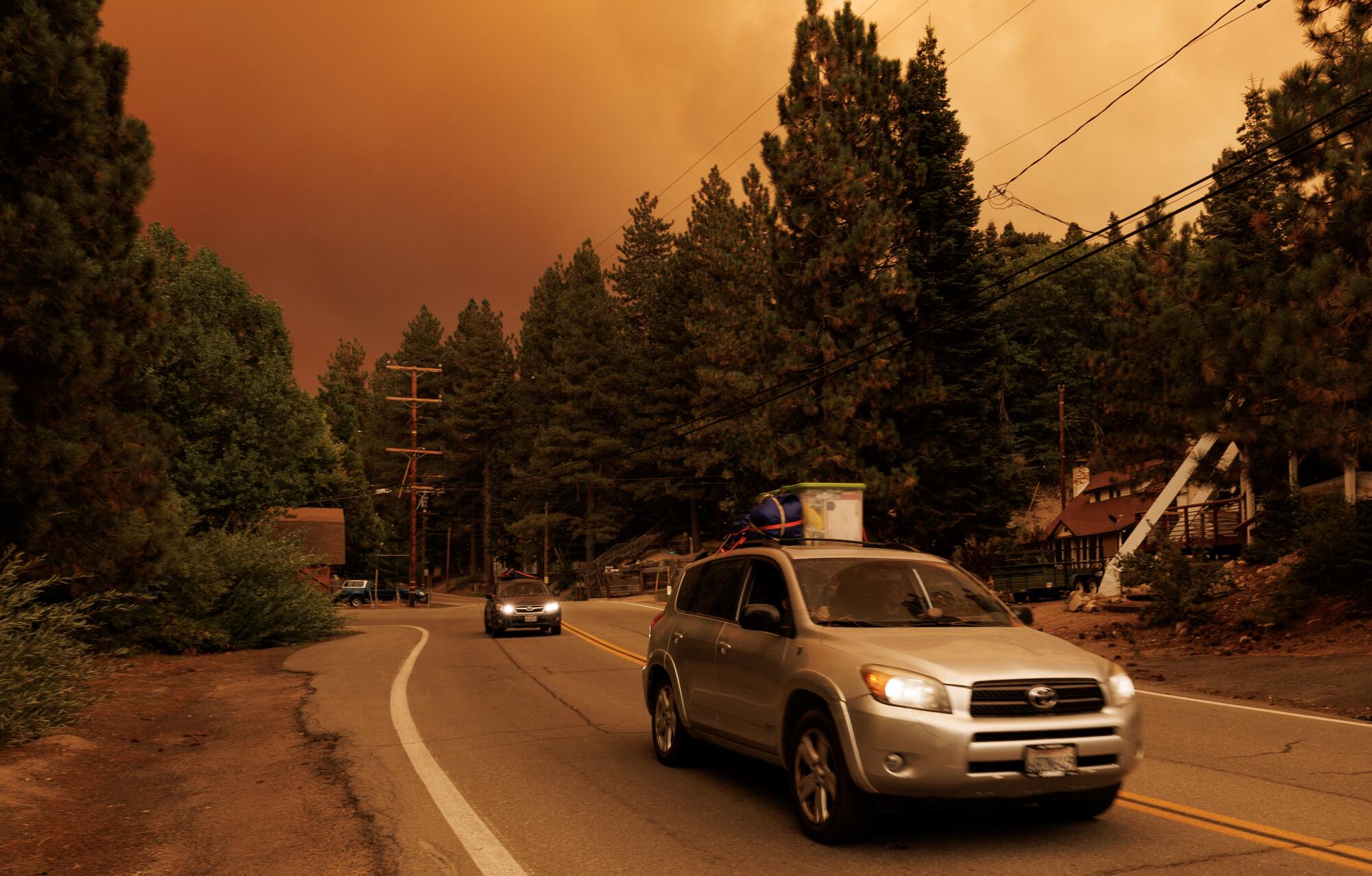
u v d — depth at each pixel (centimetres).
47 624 1144
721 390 5459
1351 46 1491
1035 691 547
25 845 620
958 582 711
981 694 545
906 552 746
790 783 618
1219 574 1928
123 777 848
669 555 6153
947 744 529
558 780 775
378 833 624
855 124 3077
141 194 1656
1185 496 3272
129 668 1741
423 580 11138
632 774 798
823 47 3097
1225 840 578
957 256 3378
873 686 554
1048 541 5344
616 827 629
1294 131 1492
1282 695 1208
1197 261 2397
